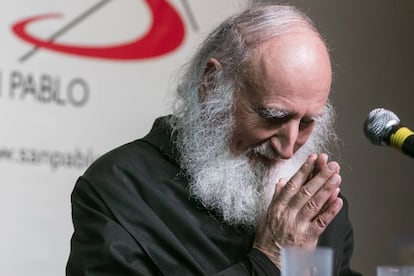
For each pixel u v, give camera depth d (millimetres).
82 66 5895
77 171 5852
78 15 5906
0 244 5578
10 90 5637
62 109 5809
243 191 3992
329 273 2697
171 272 3924
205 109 4066
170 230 4023
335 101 6969
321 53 3859
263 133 3887
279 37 3867
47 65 5766
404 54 7273
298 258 2701
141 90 6109
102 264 3893
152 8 6172
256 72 3834
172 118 4262
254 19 3992
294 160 4086
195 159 4062
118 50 6035
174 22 6238
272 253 3650
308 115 3838
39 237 5707
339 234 4297
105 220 3992
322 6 6945
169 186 4098
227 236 4027
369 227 7105
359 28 7113
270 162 4020
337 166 3633
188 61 4391
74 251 4031
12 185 5625
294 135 3844
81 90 5891
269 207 3727
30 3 5746
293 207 3660
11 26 5672
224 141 4004
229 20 4117
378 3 7207
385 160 7188
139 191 4086
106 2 6012
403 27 7285
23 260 5648
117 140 6004
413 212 7254
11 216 5613
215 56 4062
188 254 3951
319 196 3621
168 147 4176
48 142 5750
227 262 3977
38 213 5699
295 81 3779
